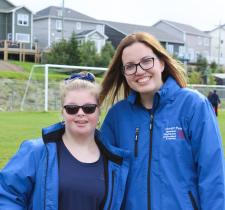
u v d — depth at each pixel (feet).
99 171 9.69
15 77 98.37
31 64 152.87
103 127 10.89
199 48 263.08
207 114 9.77
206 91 120.37
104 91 11.19
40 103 96.07
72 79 10.23
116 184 9.78
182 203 9.55
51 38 205.57
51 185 9.23
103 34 209.05
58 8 213.25
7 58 157.99
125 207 10.16
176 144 9.76
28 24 181.27
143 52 10.21
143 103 10.50
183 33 253.65
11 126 50.44
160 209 9.63
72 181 9.31
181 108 9.93
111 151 9.95
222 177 9.52
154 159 9.87
